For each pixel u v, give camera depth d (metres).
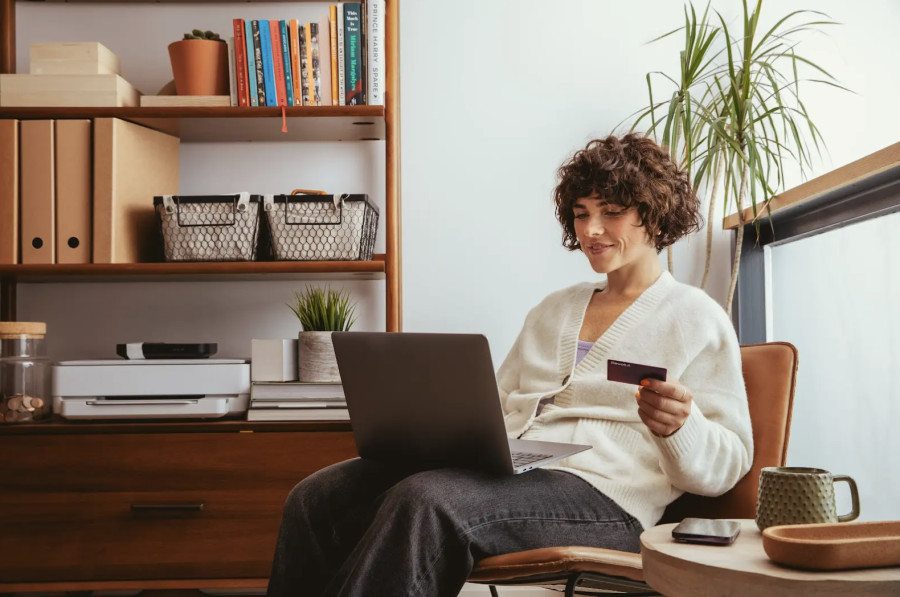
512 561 1.07
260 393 1.83
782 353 1.35
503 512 1.10
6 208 1.84
